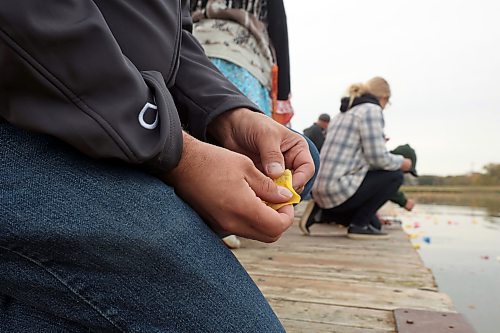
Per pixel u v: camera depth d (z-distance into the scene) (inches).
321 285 76.0
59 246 18.6
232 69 74.2
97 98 18.6
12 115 18.2
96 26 18.7
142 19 24.9
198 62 33.9
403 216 368.8
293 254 103.3
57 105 18.1
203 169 22.4
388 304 65.4
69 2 18.7
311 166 30.6
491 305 93.7
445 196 734.5
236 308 21.9
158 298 20.3
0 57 17.1
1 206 18.1
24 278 19.2
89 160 19.7
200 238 21.9
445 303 65.7
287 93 87.5
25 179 18.6
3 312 20.8
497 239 205.3
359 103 135.6
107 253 19.1
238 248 109.9
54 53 17.6
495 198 711.7
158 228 19.9
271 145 29.5
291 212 24.0
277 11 79.3
